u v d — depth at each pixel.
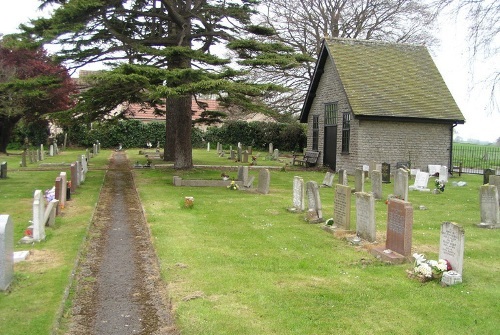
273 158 37.59
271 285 7.85
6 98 33.19
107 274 8.61
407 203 9.39
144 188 19.25
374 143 27.36
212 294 7.39
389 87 28.56
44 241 10.33
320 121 31.38
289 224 12.79
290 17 39.66
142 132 52.41
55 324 6.20
